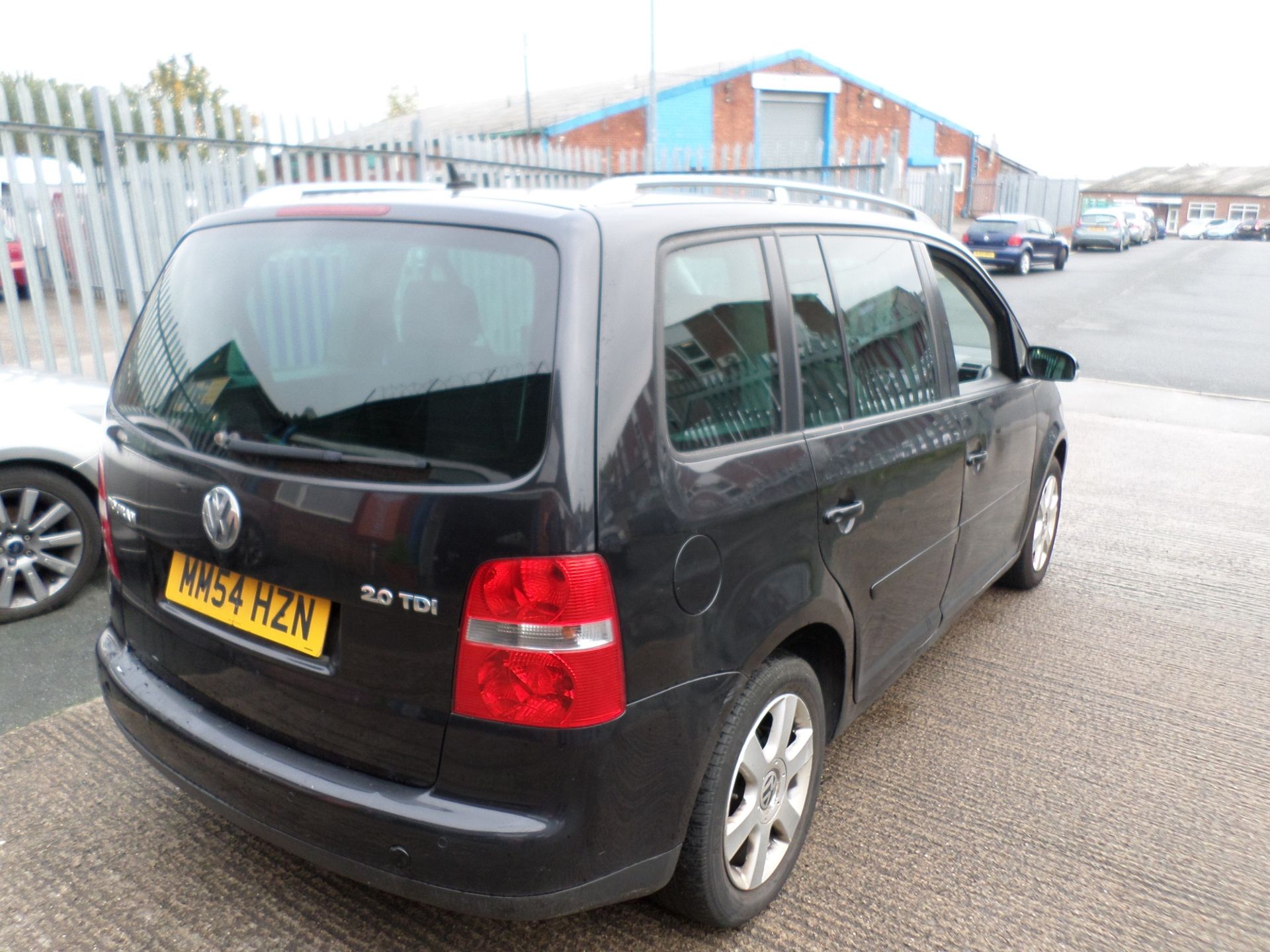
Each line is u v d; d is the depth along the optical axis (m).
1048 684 3.89
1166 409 9.66
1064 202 40.84
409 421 1.93
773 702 2.38
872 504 2.72
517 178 10.79
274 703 2.11
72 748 3.16
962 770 3.24
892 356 3.02
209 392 2.21
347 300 2.08
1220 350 13.66
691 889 2.26
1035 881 2.69
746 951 2.39
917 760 3.30
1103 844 2.87
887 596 2.93
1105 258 35.38
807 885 2.64
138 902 2.49
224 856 2.67
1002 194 41.50
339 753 2.04
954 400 3.38
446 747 1.91
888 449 2.81
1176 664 4.09
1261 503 6.48
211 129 7.12
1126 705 3.73
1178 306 19.28
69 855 2.66
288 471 2.01
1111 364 12.49
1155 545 5.61
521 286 1.95
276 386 2.10
